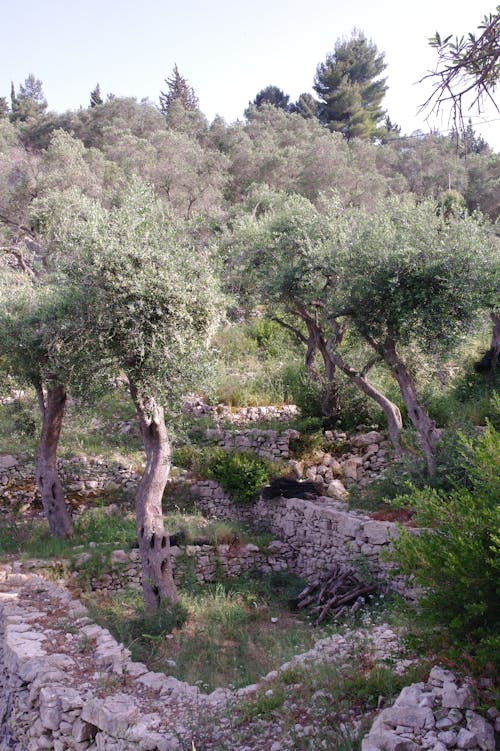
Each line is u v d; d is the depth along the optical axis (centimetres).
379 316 1293
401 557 592
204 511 1648
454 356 1457
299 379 1992
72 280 1055
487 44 512
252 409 1881
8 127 5247
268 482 1611
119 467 1697
